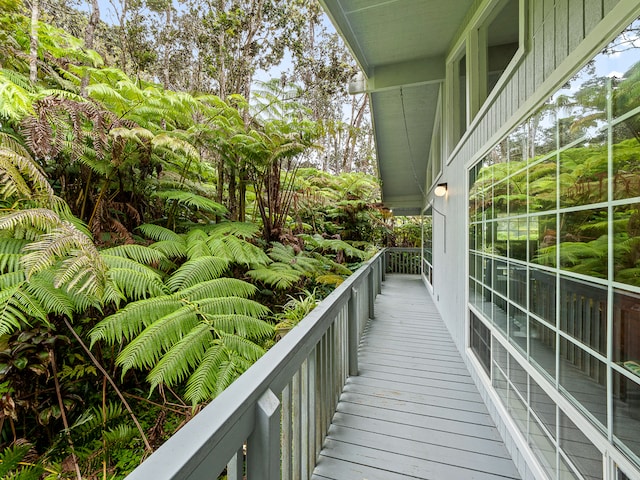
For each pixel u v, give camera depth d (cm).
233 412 81
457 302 332
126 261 201
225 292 223
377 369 282
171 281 218
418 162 748
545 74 150
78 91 297
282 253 348
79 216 253
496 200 213
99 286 162
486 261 235
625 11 93
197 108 307
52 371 204
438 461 170
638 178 91
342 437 188
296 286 365
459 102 403
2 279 161
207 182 439
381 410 217
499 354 203
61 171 244
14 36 283
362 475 159
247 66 605
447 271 400
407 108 581
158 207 331
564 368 129
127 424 202
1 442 187
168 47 716
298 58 767
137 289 190
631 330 94
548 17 147
